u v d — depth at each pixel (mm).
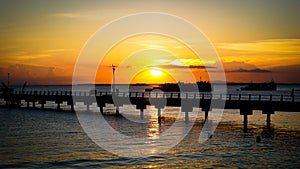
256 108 42125
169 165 27141
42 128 46219
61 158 28797
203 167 26578
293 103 39438
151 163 27688
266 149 32531
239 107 43469
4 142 35594
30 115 63750
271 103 40875
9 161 27734
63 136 39594
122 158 29141
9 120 55906
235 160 28578
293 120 59031
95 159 28656
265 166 26766
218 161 28281
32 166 26375
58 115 63531
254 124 52156
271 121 57344
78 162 27672
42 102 73438
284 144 34875
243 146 34000
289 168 26234
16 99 81875
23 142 35656
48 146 33594
